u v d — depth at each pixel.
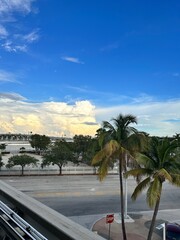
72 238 2.64
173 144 17.91
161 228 24.17
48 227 3.14
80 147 76.94
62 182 48.16
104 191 41.31
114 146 19.97
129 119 21.09
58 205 32.81
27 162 55.25
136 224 26.23
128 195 38.72
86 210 30.86
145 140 20.09
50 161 57.59
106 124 21.41
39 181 48.47
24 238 3.21
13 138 168.88
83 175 57.34
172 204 35.06
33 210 3.57
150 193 17.12
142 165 20.08
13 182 46.84
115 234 23.53
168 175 16.69
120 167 20.69
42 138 107.62
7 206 4.11
